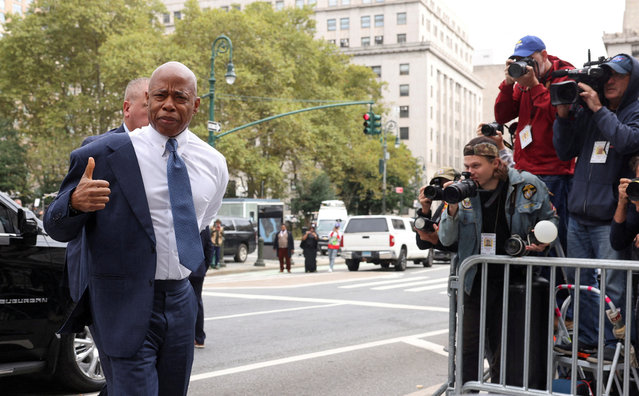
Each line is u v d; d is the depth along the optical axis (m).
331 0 88.94
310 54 45.44
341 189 55.84
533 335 3.80
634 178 3.86
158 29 45.88
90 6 40.41
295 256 34.06
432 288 15.58
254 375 6.15
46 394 5.42
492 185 3.87
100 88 43.00
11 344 4.95
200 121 37.56
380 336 8.49
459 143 96.56
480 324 3.75
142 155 2.90
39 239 5.16
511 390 3.65
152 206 2.87
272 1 90.44
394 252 21.75
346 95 53.22
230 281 18.44
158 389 2.94
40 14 41.44
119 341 2.76
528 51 4.64
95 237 2.81
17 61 41.25
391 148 55.75
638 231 3.70
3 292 4.88
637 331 3.79
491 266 3.95
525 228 3.85
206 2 91.81
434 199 3.70
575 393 3.47
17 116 44.78
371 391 5.59
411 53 82.62
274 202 33.00
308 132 40.22
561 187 4.67
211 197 3.10
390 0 85.88
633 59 3.97
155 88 2.93
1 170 41.81
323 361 6.84
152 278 2.82
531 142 4.71
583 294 4.29
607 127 3.76
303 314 10.65
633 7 50.00
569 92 3.81
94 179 2.80
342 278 19.09
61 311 5.22
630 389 3.84
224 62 38.19
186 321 2.96
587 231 4.21
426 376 6.20
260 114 39.88
